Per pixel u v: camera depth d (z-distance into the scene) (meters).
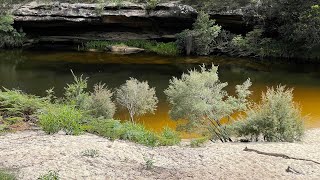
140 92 16.86
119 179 7.13
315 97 20.91
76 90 16.20
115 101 19.52
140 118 17.36
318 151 10.18
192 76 13.73
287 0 32.25
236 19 33.91
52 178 6.62
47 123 10.60
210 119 13.41
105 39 36.78
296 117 12.70
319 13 29.89
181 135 13.98
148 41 35.84
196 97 13.48
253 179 7.66
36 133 10.45
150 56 32.91
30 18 36.00
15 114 12.18
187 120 14.31
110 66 29.00
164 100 20.36
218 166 8.42
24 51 34.81
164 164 8.41
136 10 35.25
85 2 37.44
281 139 12.34
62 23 36.12
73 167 7.54
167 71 27.53
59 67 28.52
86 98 15.35
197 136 14.51
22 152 8.39
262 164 8.68
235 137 13.07
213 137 13.25
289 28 31.53
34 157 8.06
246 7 33.72
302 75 26.20
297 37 30.94
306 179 7.78
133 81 18.06
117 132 10.84
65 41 37.53
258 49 32.44
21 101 12.55
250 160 8.95
